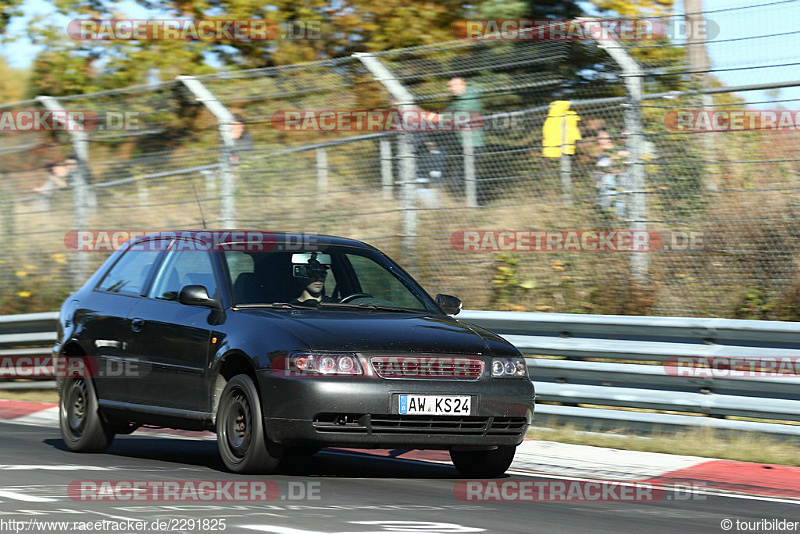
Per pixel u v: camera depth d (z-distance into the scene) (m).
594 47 41.88
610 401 36.53
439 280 45.62
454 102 44.81
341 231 47.47
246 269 30.36
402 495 25.55
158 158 51.88
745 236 40.44
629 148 41.72
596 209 42.59
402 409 26.53
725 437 34.22
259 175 48.94
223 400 28.09
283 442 26.56
